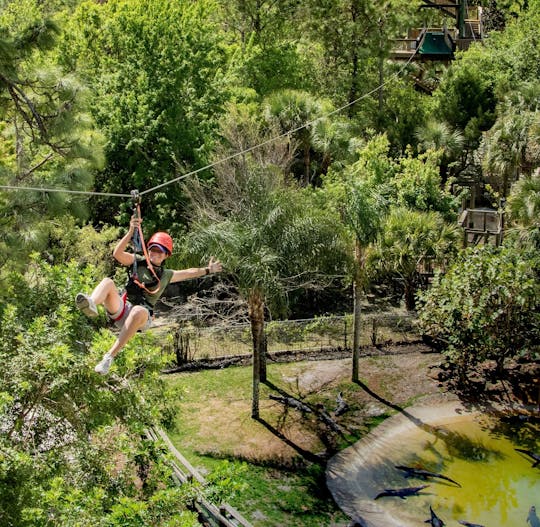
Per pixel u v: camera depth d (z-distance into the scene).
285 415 19.69
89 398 11.67
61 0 31.86
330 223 18.73
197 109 29.08
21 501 9.97
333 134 28.03
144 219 27.72
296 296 24.67
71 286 13.45
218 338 24.25
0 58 16.50
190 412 19.81
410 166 29.11
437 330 22.19
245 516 15.37
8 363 11.27
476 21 54.25
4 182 16.77
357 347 21.44
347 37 36.16
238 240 17.83
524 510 15.96
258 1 40.75
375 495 16.42
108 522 9.34
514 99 34.22
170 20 29.80
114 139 27.83
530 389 21.11
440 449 18.39
